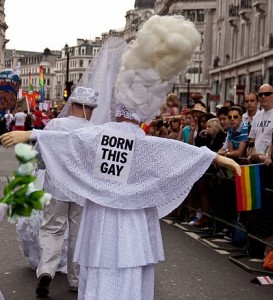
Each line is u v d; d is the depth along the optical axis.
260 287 6.90
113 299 4.25
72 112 6.16
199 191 10.46
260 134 9.12
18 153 2.90
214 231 9.80
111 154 4.36
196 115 11.39
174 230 10.40
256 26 50.25
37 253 7.00
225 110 11.36
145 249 4.34
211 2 81.06
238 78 56.44
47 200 2.92
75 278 6.36
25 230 6.98
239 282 7.09
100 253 4.30
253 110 10.20
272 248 7.73
